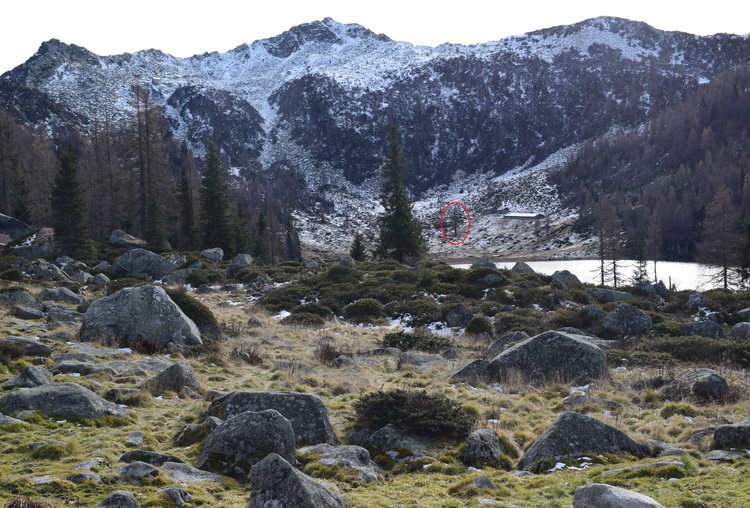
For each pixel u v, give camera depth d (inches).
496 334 1116.5
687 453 404.8
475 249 7588.6
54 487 316.2
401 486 360.2
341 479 364.8
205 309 955.3
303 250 6988.2
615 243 3026.6
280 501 282.5
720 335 1000.2
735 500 305.9
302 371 727.7
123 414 482.3
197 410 498.3
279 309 1437.0
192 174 3742.6
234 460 376.5
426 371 771.4
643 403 578.6
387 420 462.6
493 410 531.5
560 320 1146.0
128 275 1807.3
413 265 2170.3
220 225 2738.7
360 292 1485.0
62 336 789.9
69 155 2063.2
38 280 1537.9
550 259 5999.0
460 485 353.4
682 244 5329.7
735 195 5743.1
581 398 574.9
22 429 423.2
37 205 3208.7
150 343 780.0
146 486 329.1
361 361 814.5
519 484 355.6
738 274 2255.2
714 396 576.7
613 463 387.2
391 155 2586.1
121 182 2886.3
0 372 573.6
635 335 1020.5
